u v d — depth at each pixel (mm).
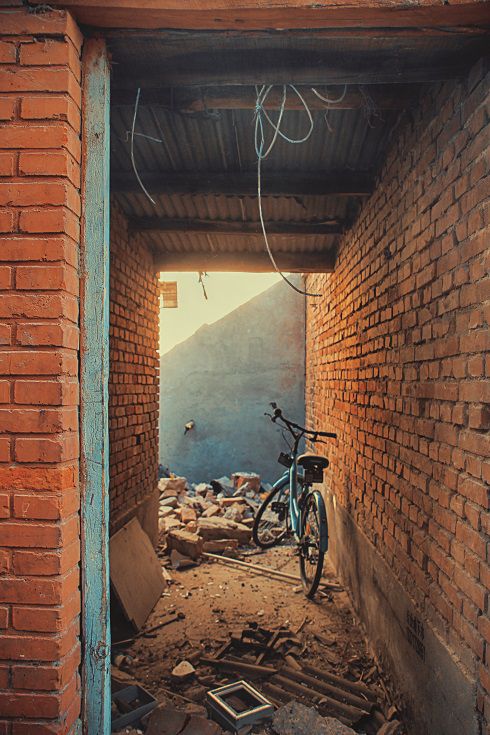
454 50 2066
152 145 3482
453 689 2162
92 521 1912
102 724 1892
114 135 3338
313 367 7434
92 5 1821
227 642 3732
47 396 1762
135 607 4023
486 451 1911
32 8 1828
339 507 5121
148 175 3854
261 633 3861
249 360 10031
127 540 4426
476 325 2014
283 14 1865
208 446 10023
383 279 3529
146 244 5441
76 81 1908
